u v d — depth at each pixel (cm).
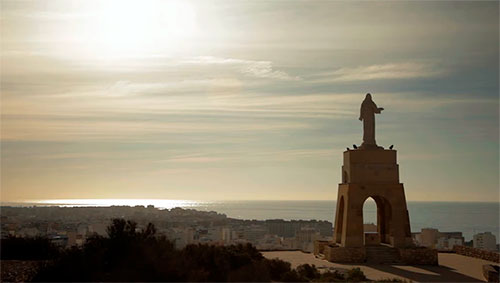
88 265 2797
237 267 2956
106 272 2831
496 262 4388
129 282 2602
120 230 3072
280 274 3138
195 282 2594
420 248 4331
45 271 2825
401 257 4256
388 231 4691
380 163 4484
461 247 4991
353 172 4444
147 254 2677
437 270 3922
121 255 2877
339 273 3509
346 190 4456
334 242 4666
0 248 3681
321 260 4403
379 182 4462
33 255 3722
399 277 3584
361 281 3281
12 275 2997
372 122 4603
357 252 4266
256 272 2839
